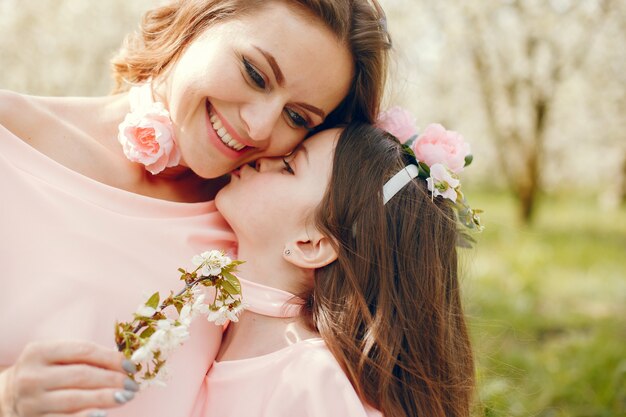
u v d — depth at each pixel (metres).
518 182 10.34
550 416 3.43
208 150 1.64
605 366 4.06
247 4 1.57
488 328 4.61
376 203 1.67
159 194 1.77
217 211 1.78
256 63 1.54
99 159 1.67
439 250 1.74
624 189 12.29
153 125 1.63
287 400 1.44
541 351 4.36
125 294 1.47
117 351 1.22
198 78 1.57
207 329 1.62
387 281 1.65
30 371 1.16
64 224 1.47
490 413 3.05
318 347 1.53
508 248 7.43
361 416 1.42
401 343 1.66
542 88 9.96
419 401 1.65
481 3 9.48
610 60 10.62
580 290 6.26
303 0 1.56
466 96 11.39
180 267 1.59
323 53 1.58
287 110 1.64
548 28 9.78
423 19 9.62
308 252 1.65
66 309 1.39
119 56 1.96
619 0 9.72
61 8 5.73
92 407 1.16
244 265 1.69
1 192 1.43
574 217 11.48
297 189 1.66
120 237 1.53
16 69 5.48
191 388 1.53
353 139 1.74
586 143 12.69
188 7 1.69
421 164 1.78
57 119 1.66
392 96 2.14
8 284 1.39
